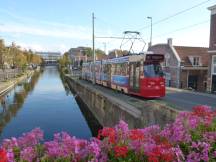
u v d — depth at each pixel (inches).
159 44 2079.2
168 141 213.5
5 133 944.3
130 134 203.8
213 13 1353.3
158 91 903.1
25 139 205.2
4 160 162.1
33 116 1234.6
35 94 2069.4
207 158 190.2
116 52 2701.8
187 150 204.2
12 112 1334.9
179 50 1929.1
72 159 185.5
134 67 971.3
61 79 3718.0
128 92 1024.9
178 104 778.2
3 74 2824.8
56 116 1238.3
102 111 965.2
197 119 244.8
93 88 1369.3
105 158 184.4
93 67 1772.9
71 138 197.9
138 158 186.2
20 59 3789.4
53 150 186.2
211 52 1370.6
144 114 556.7
